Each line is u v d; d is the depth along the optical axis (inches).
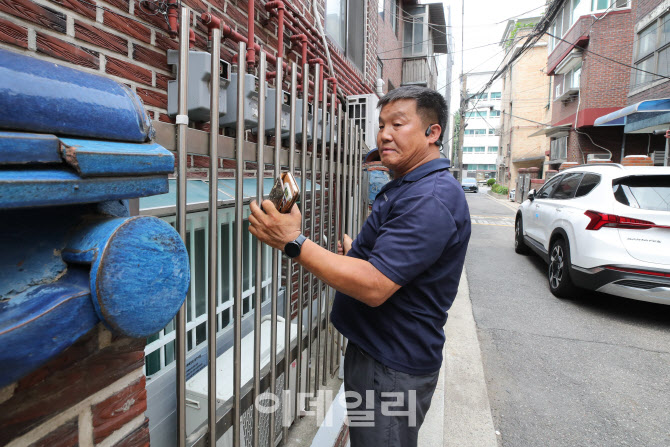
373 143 124.6
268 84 86.6
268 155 51.8
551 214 206.5
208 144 43.2
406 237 41.6
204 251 72.1
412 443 51.0
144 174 25.7
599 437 90.2
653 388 110.4
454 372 115.2
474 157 2588.6
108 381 31.4
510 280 217.5
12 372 18.9
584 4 550.0
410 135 48.5
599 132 553.9
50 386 26.9
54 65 22.5
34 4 40.1
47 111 20.6
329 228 73.9
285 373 61.9
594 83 531.5
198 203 56.8
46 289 22.0
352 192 89.8
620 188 159.2
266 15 89.9
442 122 50.5
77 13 45.2
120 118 25.0
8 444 24.6
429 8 478.0
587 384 112.1
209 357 44.6
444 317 50.3
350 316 52.3
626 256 148.7
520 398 105.1
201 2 66.4
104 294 22.5
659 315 165.2
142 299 24.8
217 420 47.3
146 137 27.4
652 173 155.4
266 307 89.5
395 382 48.5
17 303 20.7
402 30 421.1
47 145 19.8
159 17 57.8
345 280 40.7
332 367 88.0
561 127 613.3
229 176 75.1
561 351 132.3
